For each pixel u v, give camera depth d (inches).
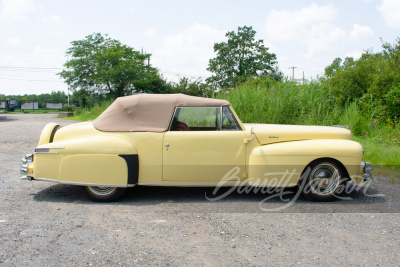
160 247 123.2
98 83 1624.0
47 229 139.3
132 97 187.6
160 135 178.9
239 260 113.0
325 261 112.7
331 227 144.5
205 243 127.2
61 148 175.5
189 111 183.6
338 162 181.5
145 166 179.3
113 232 137.3
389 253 119.2
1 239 127.9
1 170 253.9
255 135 183.5
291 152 177.5
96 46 1752.0
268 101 438.3
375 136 385.4
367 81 502.9
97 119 188.1
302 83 479.2
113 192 179.0
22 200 181.0
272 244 126.5
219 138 179.9
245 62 2043.6
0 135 483.2
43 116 1331.2
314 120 418.9
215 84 2036.2
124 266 108.2
